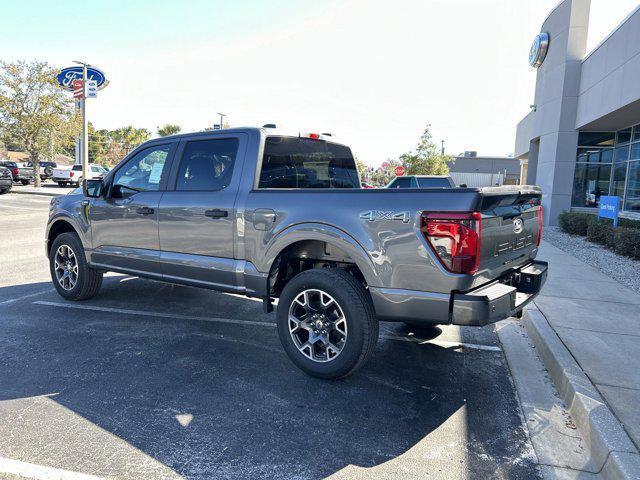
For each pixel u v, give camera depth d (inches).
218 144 183.0
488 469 112.5
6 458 112.0
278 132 183.5
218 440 121.6
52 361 168.7
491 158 2728.8
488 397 148.9
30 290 266.4
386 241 138.3
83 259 231.3
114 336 194.9
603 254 407.5
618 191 706.2
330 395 147.4
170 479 105.9
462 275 128.6
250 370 164.2
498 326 217.6
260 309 236.1
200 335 197.9
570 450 121.2
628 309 227.0
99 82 1183.6
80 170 1296.8
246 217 167.9
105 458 113.0
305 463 113.0
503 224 147.1
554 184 733.3
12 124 1159.0
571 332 190.5
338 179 220.8
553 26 749.3
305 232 153.3
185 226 185.3
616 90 542.6
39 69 1159.0
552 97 748.0
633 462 105.5
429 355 182.7
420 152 1499.8
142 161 205.6
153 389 148.8
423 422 133.1
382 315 141.8
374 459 115.4
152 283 285.7
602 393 137.9
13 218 628.4
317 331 155.3
